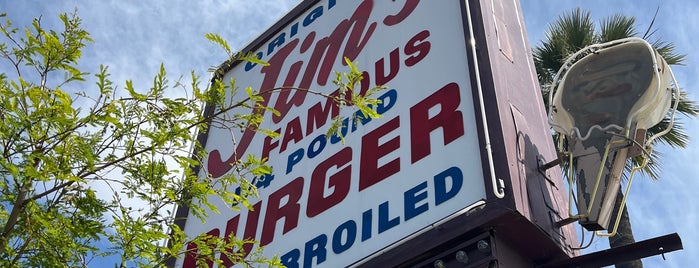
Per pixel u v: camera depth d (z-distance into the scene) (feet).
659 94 31.14
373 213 31.27
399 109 34.81
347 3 46.55
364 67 39.73
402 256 28.09
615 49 33.60
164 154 24.50
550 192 29.63
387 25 41.06
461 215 27.22
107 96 23.99
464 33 34.50
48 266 23.16
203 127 26.08
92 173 23.70
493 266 25.98
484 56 32.89
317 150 38.14
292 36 49.21
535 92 35.17
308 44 46.91
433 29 37.11
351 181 34.06
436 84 33.81
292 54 47.55
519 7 39.88
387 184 31.78
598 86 32.42
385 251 28.84
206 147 46.75
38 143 23.39
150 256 23.97
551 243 27.40
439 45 35.70
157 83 24.62
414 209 29.43
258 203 38.81
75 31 25.61
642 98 30.73
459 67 33.32
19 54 24.62
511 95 32.32
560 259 27.96
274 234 35.94
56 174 22.66
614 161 29.37
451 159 29.73
